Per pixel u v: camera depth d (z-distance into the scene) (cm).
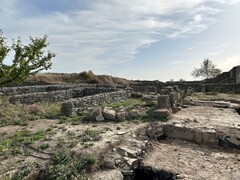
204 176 773
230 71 4056
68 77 4412
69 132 1083
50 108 1612
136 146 942
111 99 1938
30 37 939
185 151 991
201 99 2122
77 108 1516
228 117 1369
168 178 791
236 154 959
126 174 790
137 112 1364
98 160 815
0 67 869
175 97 1658
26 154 852
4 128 1183
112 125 1217
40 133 1070
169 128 1163
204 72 6209
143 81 4600
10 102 1734
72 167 755
